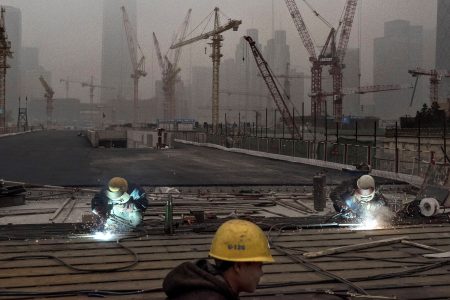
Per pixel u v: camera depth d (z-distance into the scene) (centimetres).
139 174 2394
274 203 1577
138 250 784
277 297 561
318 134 8881
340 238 900
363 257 753
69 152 4250
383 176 2458
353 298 560
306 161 3394
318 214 1401
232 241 227
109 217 963
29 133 10988
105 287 593
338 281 625
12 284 604
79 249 791
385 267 701
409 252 793
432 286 614
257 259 224
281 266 697
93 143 5253
